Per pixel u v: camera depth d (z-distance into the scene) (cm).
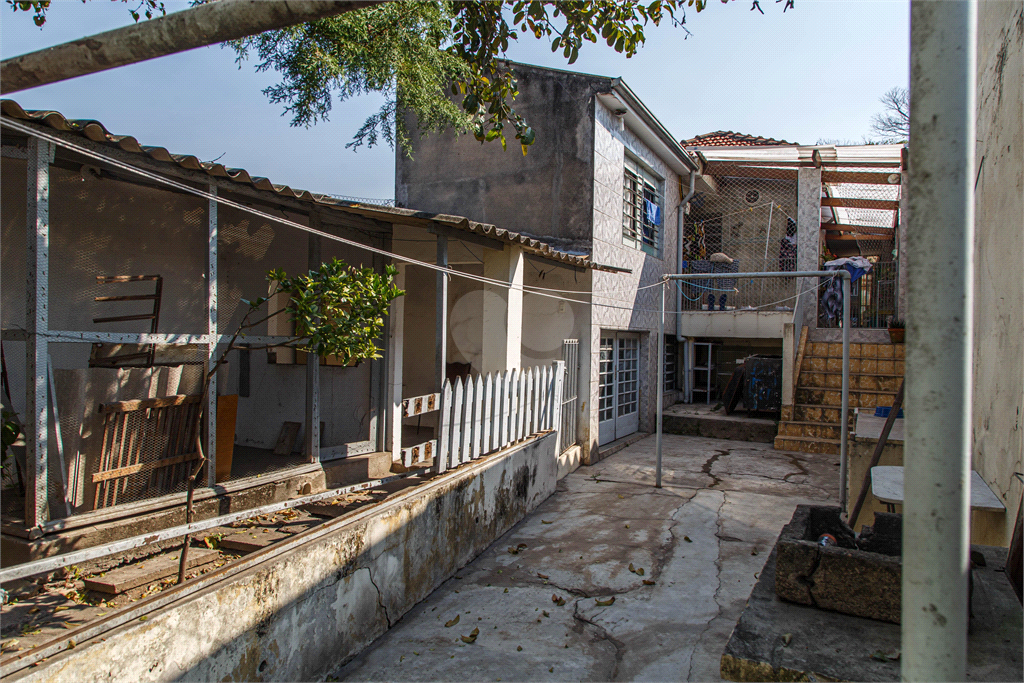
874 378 1145
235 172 419
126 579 352
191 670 294
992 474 474
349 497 542
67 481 372
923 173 145
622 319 1068
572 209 928
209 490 447
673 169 1300
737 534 641
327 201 499
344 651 396
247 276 608
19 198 426
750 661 246
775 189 1443
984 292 523
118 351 448
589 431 945
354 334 396
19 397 423
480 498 589
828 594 294
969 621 280
